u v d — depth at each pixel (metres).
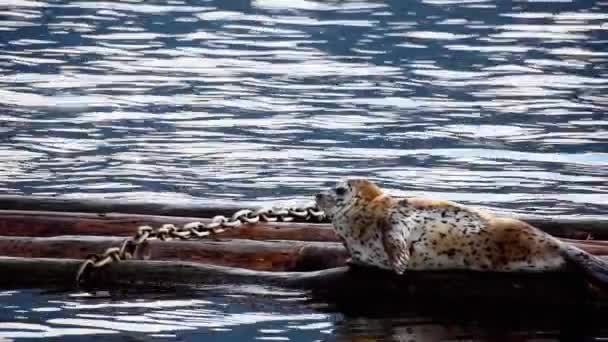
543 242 35.44
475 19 100.50
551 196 53.66
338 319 35.31
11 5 100.81
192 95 74.62
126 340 33.62
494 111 71.62
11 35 90.38
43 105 70.62
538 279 35.69
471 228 35.81
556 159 60.59
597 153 61.94
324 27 97.50
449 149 62.50
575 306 35.59
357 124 68.19
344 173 57.53
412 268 36.31
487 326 34.78
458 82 79.62
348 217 36.50
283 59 86.19
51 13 98.81
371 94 76.00
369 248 36.28
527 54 88.12
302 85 78.31
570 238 40.31
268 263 38.16
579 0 108.38
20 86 75.06
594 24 98.50
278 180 55.97
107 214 40.66
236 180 55.88
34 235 40.00
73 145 61.78
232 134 65.12
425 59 86.56
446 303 36.03
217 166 58.38
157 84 77.38
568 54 88.12
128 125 66.56
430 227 35.97
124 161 58.81
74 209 42.44
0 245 38.62
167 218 40.50
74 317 35.25
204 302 36.59
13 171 56.38
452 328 34.59
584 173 57.94
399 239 35.47
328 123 68.25
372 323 35.00
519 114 70.88
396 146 63.16
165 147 61.94
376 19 100.56
